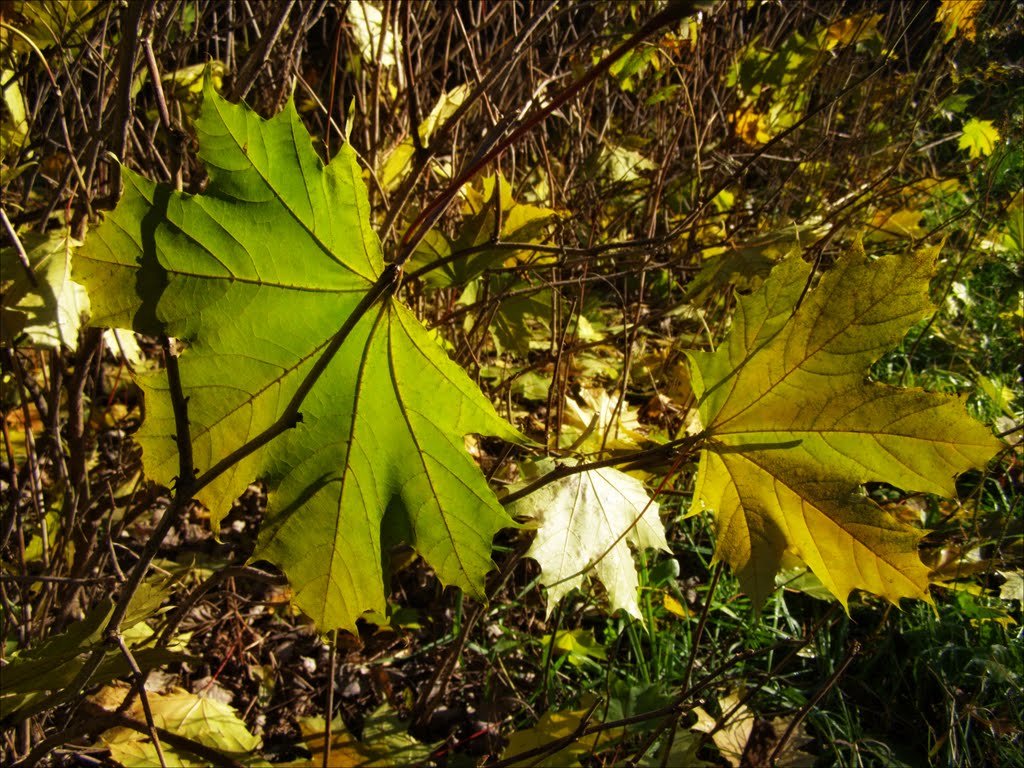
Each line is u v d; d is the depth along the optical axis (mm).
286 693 502
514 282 494
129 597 252
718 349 333
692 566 627
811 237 520
